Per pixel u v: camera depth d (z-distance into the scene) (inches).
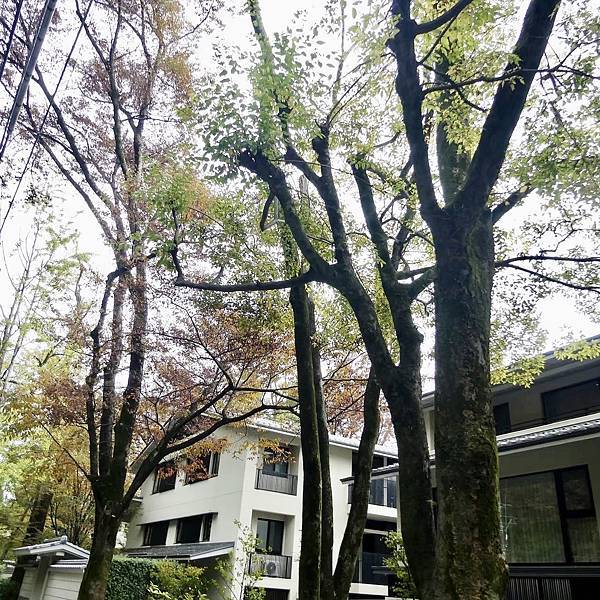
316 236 247.9
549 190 200.2
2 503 821.9
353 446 734.5
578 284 244.7
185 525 792.3
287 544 693.9
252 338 358.9
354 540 214.5
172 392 381.1
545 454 407.5
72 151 393.7
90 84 430.6
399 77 166.4
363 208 210.4
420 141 159.9
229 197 276.8
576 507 378.9
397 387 152.1
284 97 185.5
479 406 130.9
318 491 213.3
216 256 275.9
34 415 378.9
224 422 361.4
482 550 115.9
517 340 290.4
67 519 844.0
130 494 344.2
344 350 352.2
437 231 151.0
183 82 429.4
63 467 559.5
